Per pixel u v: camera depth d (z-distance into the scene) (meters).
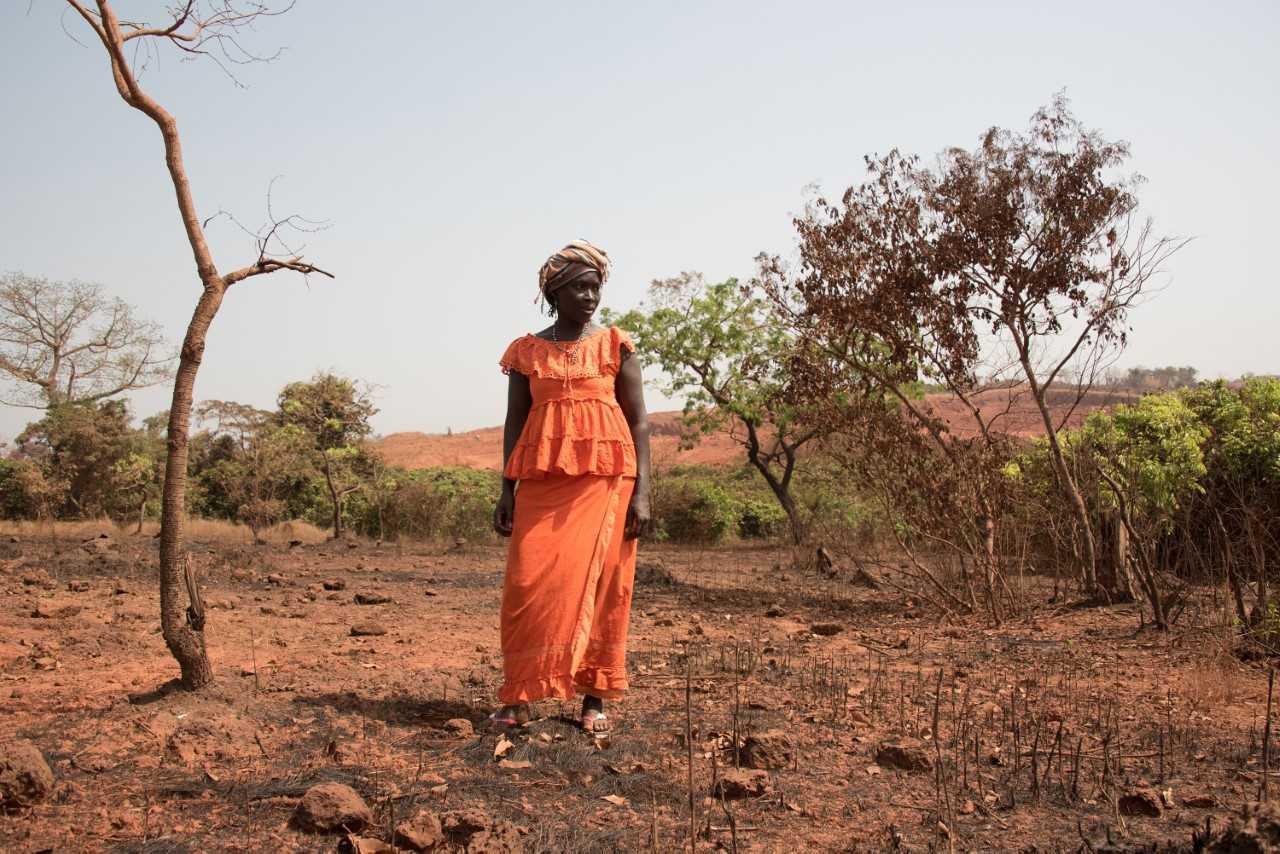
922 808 3.87
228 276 4.89
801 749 4.63
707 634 8.60
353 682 5.89
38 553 13.52
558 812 3.75
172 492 4.95
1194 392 10.84
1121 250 9.53
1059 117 9.69
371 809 3.70
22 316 31.47
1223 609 7.72
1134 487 8.91
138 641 6.89
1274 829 2.96
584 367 4.80
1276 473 8.80
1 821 3.52
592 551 4.71
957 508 9.56
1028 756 4.54
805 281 10.42
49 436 25.84
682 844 3.45
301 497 25.47
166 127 4.78
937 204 9.95
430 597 10.86
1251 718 5.24
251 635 7.56
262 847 3.34
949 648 7.69
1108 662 6.96
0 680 5.56
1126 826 3.65
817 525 20.72
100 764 4.12
